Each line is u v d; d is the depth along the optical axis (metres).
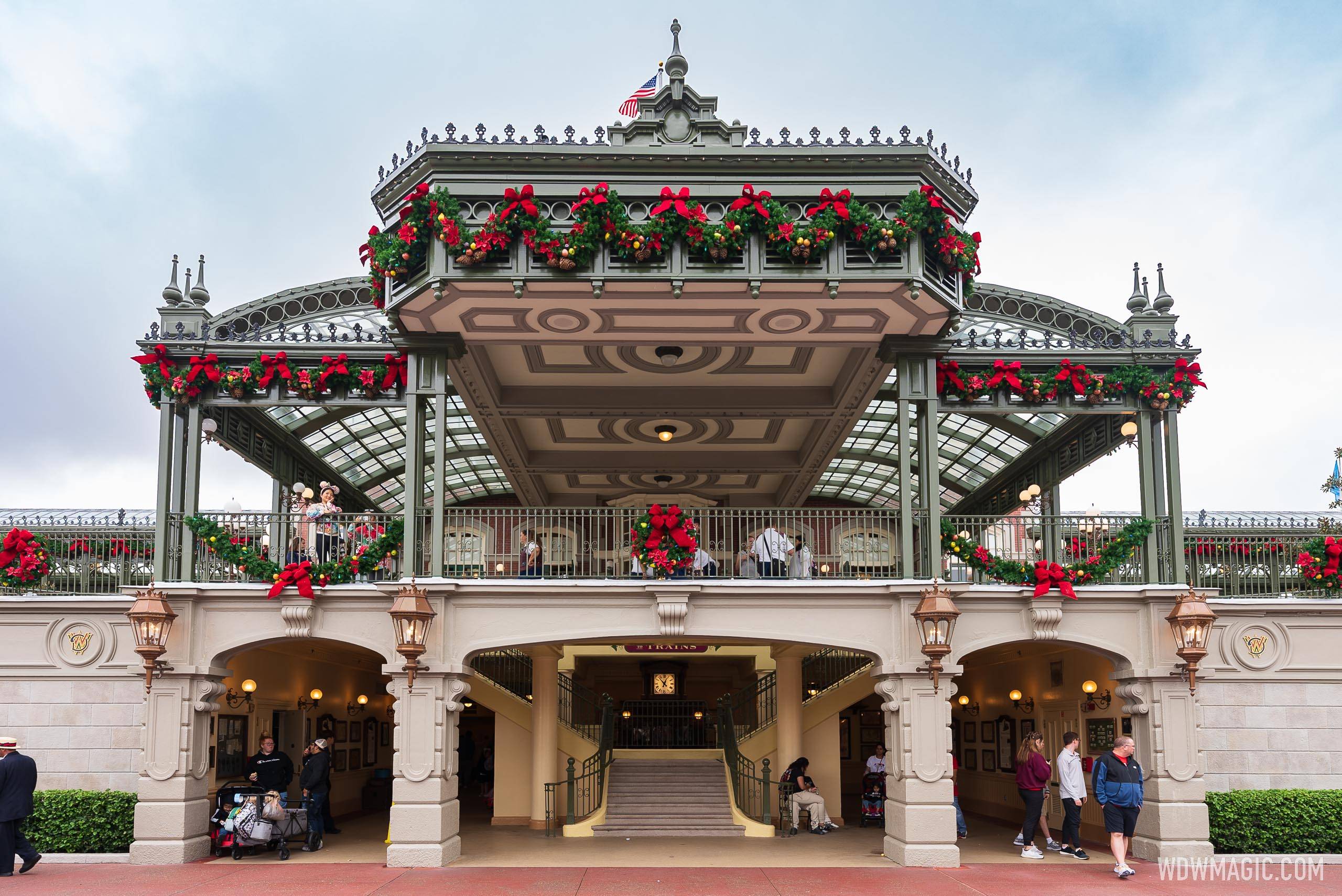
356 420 18.64
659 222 12.47
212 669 13.81
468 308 13.38
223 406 14.73
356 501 22.83
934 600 13.23
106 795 13.72
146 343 14.33
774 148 12.84
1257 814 13.72
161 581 13.98
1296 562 15.04
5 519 21.36
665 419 18.16
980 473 21.86
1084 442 16.83
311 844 14.52
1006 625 13.97
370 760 22.34
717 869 13.07
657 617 13.71
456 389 16.27
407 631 13.06
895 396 16.92
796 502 22.80
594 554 15.23
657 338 14.56
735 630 13.70
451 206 12.60
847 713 27.53
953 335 15.13
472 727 28.94
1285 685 14.46
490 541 17.09
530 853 14.54
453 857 13.55
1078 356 14.70
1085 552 14.87
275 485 18.11
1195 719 13.66
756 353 15.82
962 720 22.69
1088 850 14.83
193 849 13.54
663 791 18.11
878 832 17.25
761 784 18.47
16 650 14.34
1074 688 16.67
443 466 14.04
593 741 19.44
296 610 13.58
